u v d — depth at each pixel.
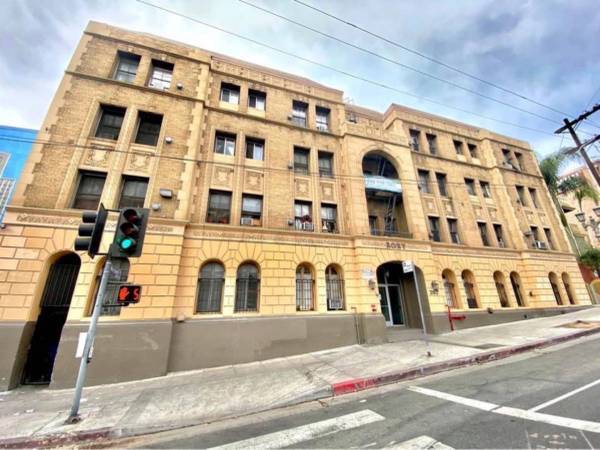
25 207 9.22
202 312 10.64
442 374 7.56
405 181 16.59
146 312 9.41
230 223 12.26
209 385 7.55
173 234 10.59
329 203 14.59
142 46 13.30
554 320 14.98
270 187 13.48
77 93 11.39
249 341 10.51
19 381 8.08
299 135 15.35
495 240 18.39
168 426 5.24
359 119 19.66
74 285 9.57
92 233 5.95
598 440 3.67
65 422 5.34
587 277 22.31
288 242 12.56
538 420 4.36
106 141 11.18
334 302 12.88
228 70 15.07
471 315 15.33
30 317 8.48
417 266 14.61
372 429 4.61
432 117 20.70
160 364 8.97
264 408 5.91
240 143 13.77
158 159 11.60
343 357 9.92
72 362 8.24
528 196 21.14
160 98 12.67
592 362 7.29
